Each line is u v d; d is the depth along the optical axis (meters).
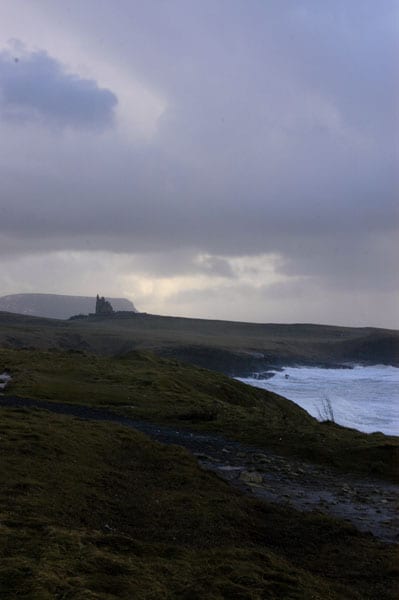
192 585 5.12
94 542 6.06
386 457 15.34
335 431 21.45
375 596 6.34
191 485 10.55
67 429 13.60
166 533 7.58
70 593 4.49
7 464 9.19
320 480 13.14
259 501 10.03
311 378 107.06
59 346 137.50
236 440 17.67
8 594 4.34
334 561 7.54
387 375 116.31
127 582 4.97
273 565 6.43
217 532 7.88
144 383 31.97
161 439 16.66
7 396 23.47
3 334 134.12
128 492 9.36
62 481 8.91
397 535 8.98
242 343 168.25
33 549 5.40
